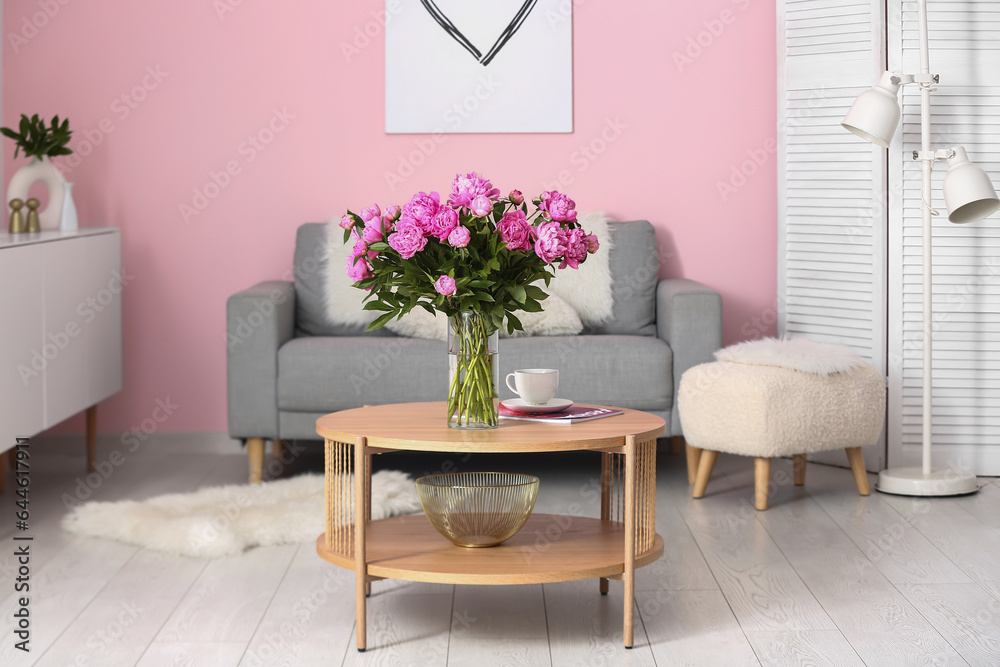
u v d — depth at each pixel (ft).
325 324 12.14
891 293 11.41
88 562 8.36
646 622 7.01
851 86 11.50
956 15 11.12
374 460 12.39
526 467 12.01
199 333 12.96
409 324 11.59
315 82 12.75
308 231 12.39
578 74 12.78
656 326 12.33
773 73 12.75
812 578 7.89
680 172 12.89
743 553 8.55
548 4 12.67
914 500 10.36
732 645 6.58
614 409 7.68
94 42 12.65
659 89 12.80
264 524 8.96
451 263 6.75
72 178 12.78
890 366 11.48
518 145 12.86
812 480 11.34
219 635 6.79
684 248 12.96
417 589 7.79
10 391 9.48
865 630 6.80
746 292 13.00
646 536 7.14
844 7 11.48
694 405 10.34
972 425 11.42
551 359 10.84
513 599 7.54
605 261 12.27
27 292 9.83
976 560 8.30
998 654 6.37
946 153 10.28
